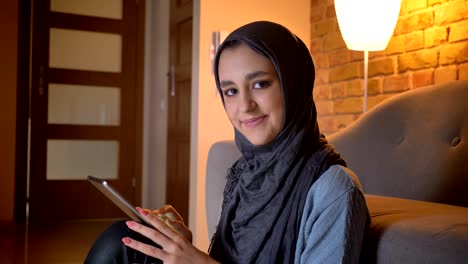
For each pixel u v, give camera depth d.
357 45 2.67
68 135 5.39
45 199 5.32
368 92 3.08
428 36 2.68
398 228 1.13
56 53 5.34
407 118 2.24
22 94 5.23
